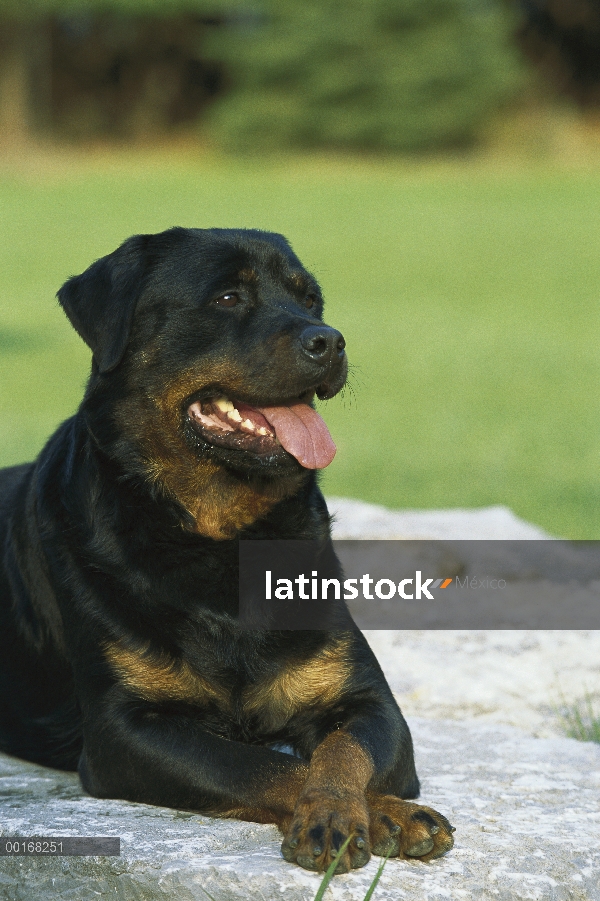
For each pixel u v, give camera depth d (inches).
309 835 198.1
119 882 204.7
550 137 2827.3
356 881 196.4
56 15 2856.8
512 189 2407.7
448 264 1736.0
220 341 255.8
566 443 820.0
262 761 220.7
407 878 200.1
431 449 809.5
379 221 2064.5
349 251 1819.6
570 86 3063.5
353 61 2770.7
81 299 265.4
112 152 2871.6
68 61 3019.2
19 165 2618.1
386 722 235.0
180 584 244.1
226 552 247.8
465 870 205.2
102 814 225.8
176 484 250.1
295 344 249.3
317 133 2797.7
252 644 243.4
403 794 235.5
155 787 225.1
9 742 283.0
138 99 3061.0
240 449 246.4
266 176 2544.3
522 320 1360.7
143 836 213.9
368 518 515.2
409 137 2778.1
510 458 778.2
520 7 3115.2
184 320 257.6
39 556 268.2
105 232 1859.0
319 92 2765.7
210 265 260.7
